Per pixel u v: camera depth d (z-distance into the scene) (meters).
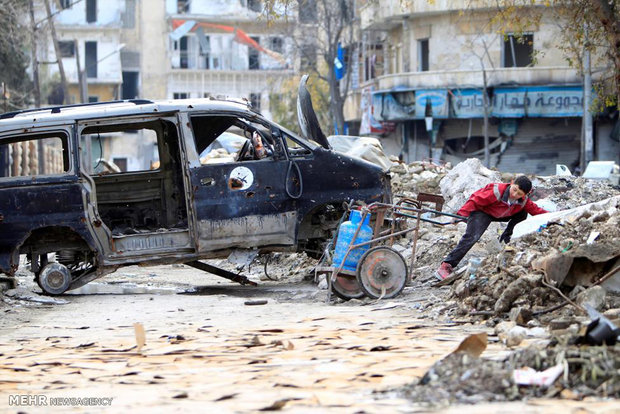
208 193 15.48
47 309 14.09
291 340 9.70
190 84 87.38
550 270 10.49
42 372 8.48
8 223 15.10
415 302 12.35
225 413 6.39
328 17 61.59
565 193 22.00
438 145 57.22
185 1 87.75
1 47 47.00
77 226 15.28
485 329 9.95
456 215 13.82
